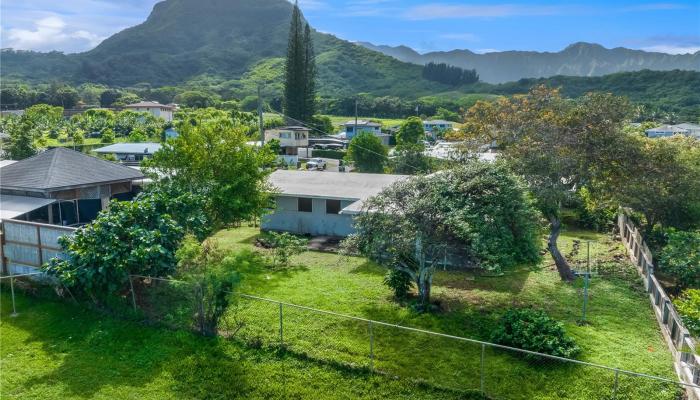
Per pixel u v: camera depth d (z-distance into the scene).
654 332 14.05
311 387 11.15
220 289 13.46
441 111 122.25
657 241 22.08
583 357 12.09
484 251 13.80
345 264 20.66
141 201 15.77
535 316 13.18
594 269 20.06
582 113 22.53
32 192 22.03
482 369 10.91
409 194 15.23
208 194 20.91
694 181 21.11
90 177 23.67
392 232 14.58
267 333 13.20
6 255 16.86
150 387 11.21
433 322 14.16
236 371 11.71
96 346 12.77
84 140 75.88
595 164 21.14
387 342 12.80
